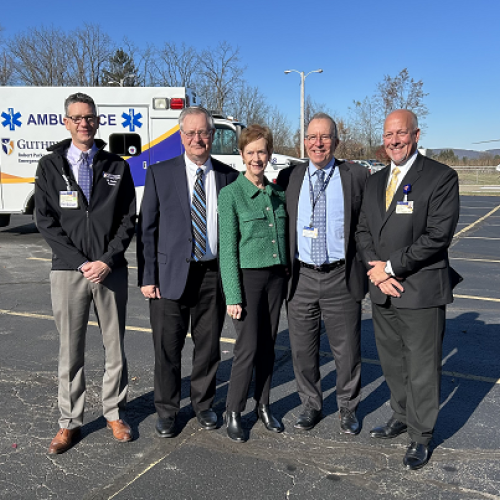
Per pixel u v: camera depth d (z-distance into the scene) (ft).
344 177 10.29
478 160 184.96
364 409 11.73
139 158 33.81
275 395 12.46
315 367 11.00
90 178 9.68
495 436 10.47
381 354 10.41
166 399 10.53
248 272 10.03
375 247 9.76
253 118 142.10
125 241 9.90
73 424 9.92
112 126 33.45
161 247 10.33
